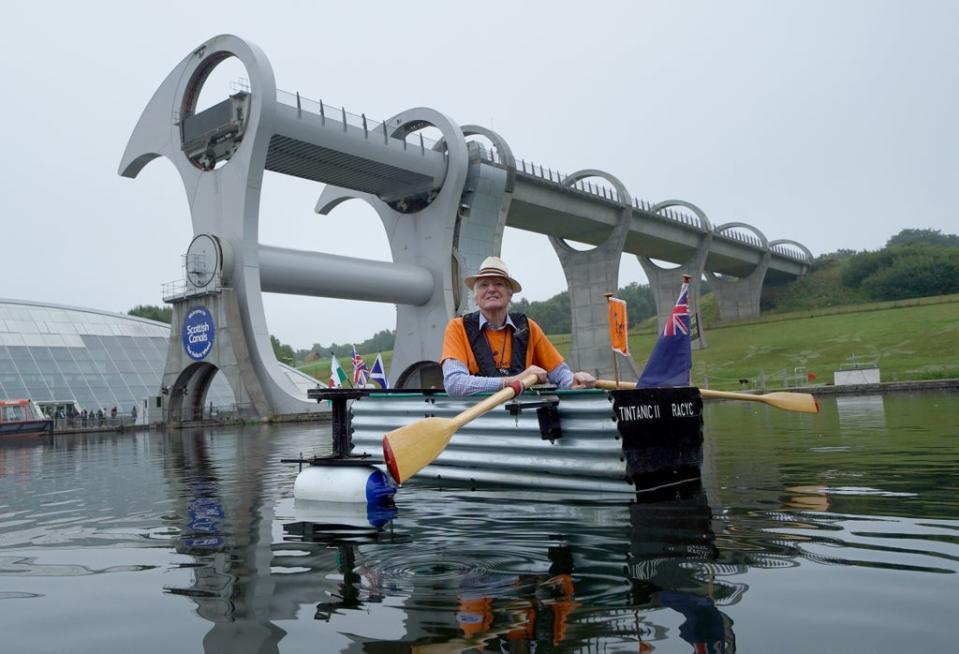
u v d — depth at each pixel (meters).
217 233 32.31
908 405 19.05
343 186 40.00
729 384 46.94
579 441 5.11
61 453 16.28
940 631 2.18
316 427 25.84
